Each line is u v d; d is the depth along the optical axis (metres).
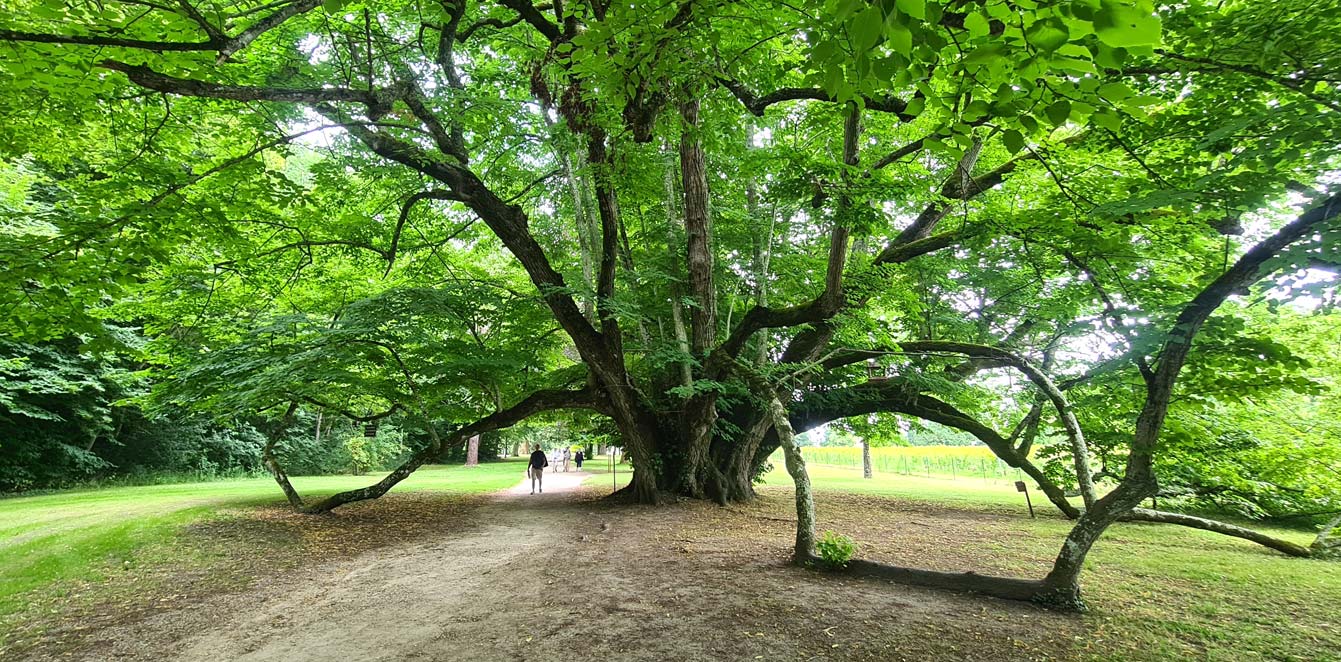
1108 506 5.64
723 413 15.92
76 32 5.36
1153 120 6.97
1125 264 9.04
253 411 12.23
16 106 7.08
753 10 5.70
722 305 16.73
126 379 18.44
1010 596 5.84
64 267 6.66
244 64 8.19
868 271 11.66
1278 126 5.68
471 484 21.89
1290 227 4.90
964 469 33.09
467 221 14.89
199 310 12.08
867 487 22.00
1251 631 5.00
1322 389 7.95
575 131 9.49
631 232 18.16
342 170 10.67
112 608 6.08
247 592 6.72
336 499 12.41
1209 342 7.27
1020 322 14.24
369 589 6.75
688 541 9.26
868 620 5.24
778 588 6.29
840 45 2.89
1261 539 7.80
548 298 12.09
